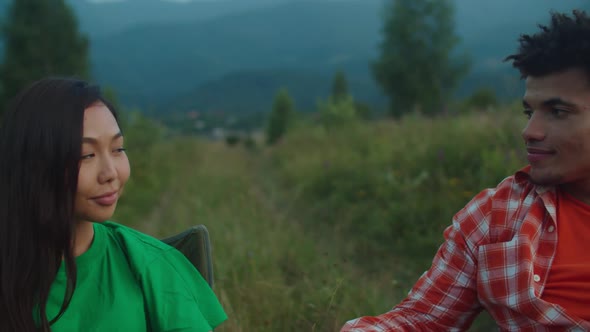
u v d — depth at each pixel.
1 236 1.14
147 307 1.26
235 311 2.70
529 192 1.35
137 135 11.29
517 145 4.75
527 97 1.24
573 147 1.18
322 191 7.14
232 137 31.25
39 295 1.15
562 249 1.26
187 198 7.86
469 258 1.38
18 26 14.93
